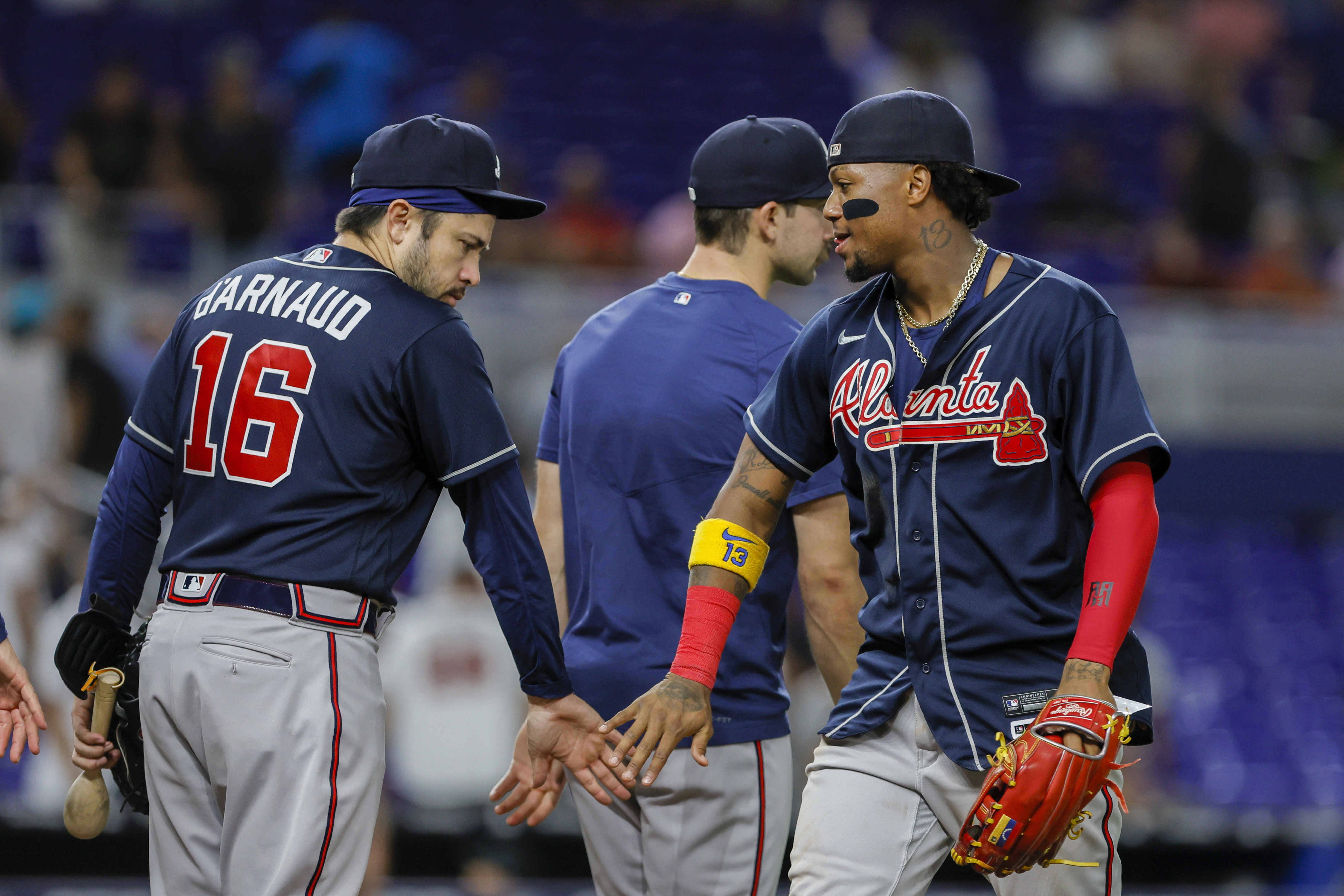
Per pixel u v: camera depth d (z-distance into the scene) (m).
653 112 46.41
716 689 11.16
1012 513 9.30
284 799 9.57
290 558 9.82
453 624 24.27
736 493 10.33
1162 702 30.11
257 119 33.31
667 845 11.17
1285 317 35.91
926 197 9.52
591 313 32.59
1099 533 8.95
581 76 47.16
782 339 11.49
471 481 10.22
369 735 9.99
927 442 9.42
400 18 47.44
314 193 37.22
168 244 30.95
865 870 9.66
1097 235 40.81
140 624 11.48
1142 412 8.98
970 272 9.59
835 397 9.94
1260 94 51.91
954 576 9.43
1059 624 9.39
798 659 24.02
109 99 33.59
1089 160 41.69
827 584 11.10
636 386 11.41
